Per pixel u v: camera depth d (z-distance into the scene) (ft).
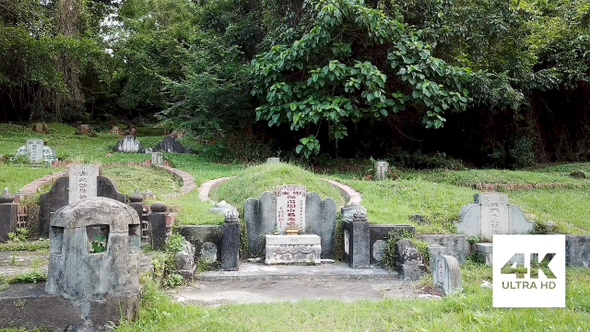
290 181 34.09
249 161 56.24
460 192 37.32
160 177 41.52
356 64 44.93
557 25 60.75
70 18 71.15
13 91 80.07
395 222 28.68
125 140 61.62
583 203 38.27
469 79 48.47
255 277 23.20
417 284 22.16
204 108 54.60
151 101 88.22
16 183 34.01
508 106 63.41
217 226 25.08
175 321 15.21
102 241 16.70
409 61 45.09
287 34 50.57
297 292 20.56
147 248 23.35
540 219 31.48
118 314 14.85
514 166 64.59
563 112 69.56
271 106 48.85
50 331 14.38
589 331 13.32
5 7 59.62
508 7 51.39
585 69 58.18
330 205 28.02
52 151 49.01
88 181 29.12
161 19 82.43
